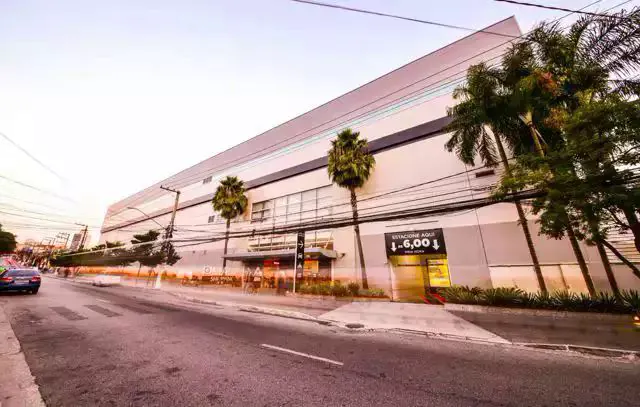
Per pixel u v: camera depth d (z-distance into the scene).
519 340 7.07
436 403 3.74
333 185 21.69
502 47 16.61
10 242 50.28
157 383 4.23
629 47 9.52
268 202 26.03
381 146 19.75
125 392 3.91
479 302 12.05
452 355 5.95
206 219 32.25
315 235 20.92
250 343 6.65
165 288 26.08
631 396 3.92
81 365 4.93
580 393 4.05
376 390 4.13
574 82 10.08
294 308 12.87
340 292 16.42
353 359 5.60
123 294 18.75
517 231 13.87
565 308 10.16
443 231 15.80
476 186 15.40
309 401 3.74
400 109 19.67
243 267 24.64
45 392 3.85
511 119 12.05
